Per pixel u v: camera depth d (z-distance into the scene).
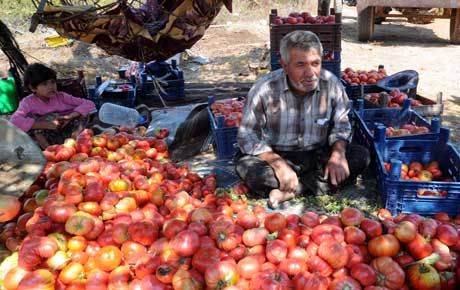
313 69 3.20
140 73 6.99
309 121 3.63
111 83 6.81
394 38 11.84
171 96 7.07
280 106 3.58
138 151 4.24
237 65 9.41
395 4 10.82
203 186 3.67
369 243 2.41
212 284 2.22
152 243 2.58
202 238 2.49
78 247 2.57
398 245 2.37
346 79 6.48
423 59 9.41
